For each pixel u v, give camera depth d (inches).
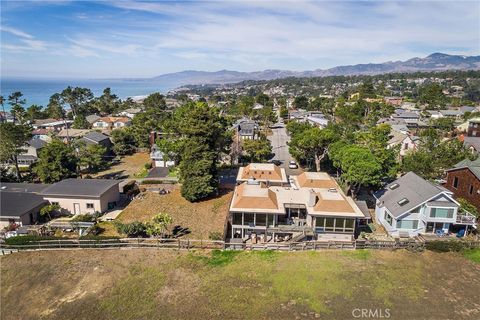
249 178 1599.4
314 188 1455.5
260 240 1223.5
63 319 860.6
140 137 2842.0
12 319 872.9
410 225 1237.7
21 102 3887.8
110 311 879.1
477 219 1294.3
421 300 888.3
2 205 1381.6
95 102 5123.0
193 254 1123.9
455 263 1054.4
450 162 1692.9
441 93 5492.1
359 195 1668.3
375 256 1094.4
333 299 894.4
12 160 2091.5
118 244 1165.7
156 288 959.6
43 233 1267.2
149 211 1496.1
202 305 884.6
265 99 6688.0
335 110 4699.8
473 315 833.5
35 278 1021.2
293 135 2470.5
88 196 1459.2
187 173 1620.3
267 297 906.1
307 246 1138.0
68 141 2748.5
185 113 2101.4
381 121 3634.4
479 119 2598.4
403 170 1771.7
